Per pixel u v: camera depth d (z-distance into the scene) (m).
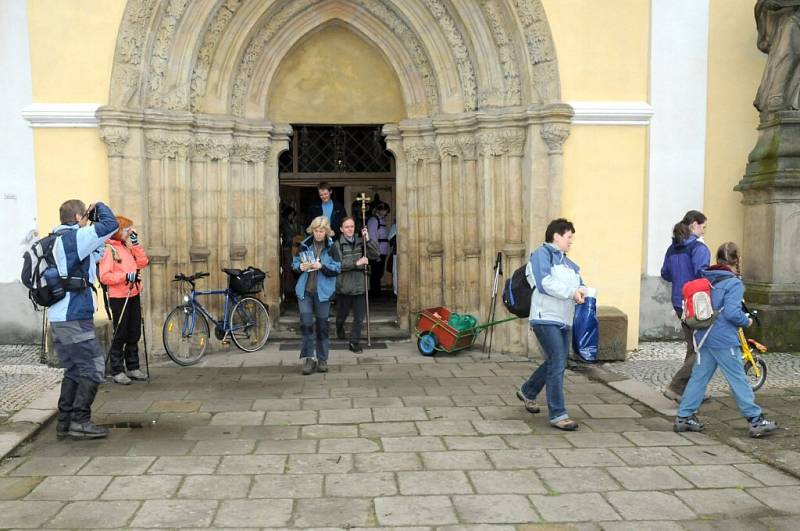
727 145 10.64
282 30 10.48
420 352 9.84
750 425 6.21
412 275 10.83
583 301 6.29
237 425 6.57
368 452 5.83
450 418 6.81
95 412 6.99
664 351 9.95
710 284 6.28
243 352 9.93
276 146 10.86
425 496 4.94
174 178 9.66
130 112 9.03
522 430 6.44
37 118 9.01
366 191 12.84
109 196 9.16
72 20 9.06
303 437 6.22
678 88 10.36
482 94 9.97
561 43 9.49
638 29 9.59
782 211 9.79
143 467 5.49
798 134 9.88
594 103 9.55
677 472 5.42
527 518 4.61
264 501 4.86
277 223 10.99
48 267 5.97
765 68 10.25
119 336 8.02
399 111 11.01
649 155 10.38
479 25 9.81
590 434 6.34
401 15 10.27
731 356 6.18
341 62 10.94
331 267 8.56
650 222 10.48
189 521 4.55
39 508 4.74
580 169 9.63
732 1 10.45
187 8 9.49
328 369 8.89
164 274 9.52
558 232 6.50
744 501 4.89
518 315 6.81
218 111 10.14
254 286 9.75
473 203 10.23
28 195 9.78
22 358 9.22
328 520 4.57
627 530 4.46
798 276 9.86
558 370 6.44
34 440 6.16
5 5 9.62
